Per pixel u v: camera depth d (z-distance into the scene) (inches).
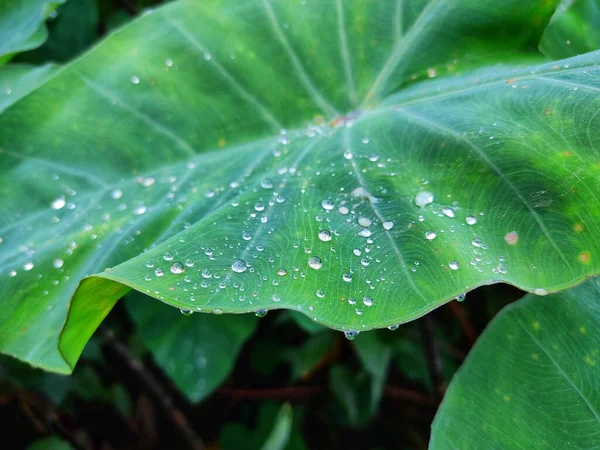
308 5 14.6
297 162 13.6
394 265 11.2
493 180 12.0
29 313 12.9
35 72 16.1
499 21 14.1
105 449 24.8
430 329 17.8
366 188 12.5
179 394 25.0
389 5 14.5
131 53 14.5
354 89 14.6
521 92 12.8
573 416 12.2
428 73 14.4
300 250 11.6
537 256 11.2
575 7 15.5
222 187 13.7
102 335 21.0
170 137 14.4
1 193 13.9
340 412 24.2
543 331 12.8
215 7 14.6
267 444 13.9
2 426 22.0
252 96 14.6
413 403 24.5
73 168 14.1
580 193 11.5
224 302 10.8
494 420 12.2
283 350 22.7
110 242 13.4
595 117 11.9
